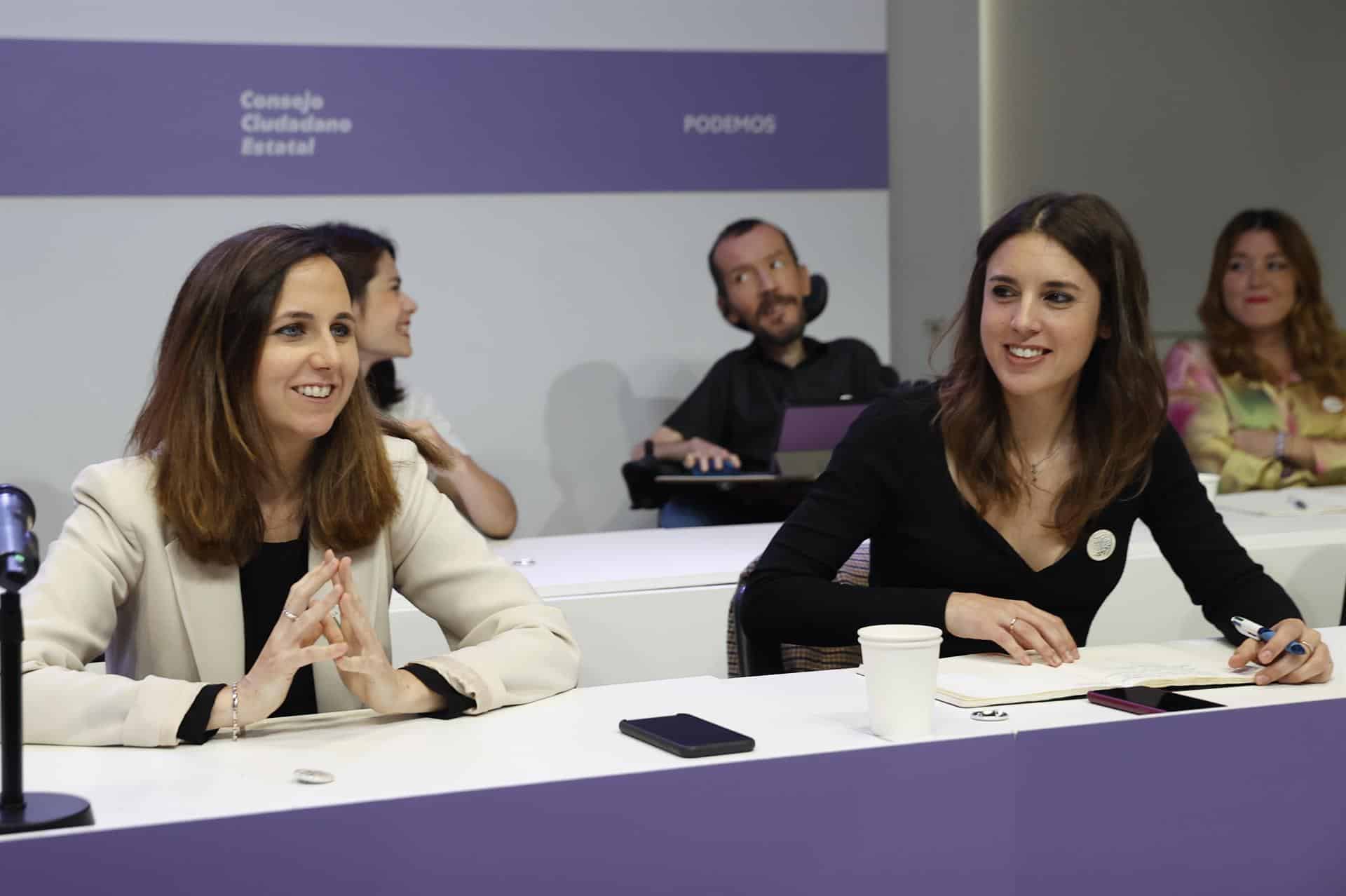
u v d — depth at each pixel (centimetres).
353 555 163
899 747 122
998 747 125
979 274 180
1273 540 270
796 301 428
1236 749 133
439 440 329
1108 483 178
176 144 379
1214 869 133
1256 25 529
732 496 393
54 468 376
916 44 489
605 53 412
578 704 149
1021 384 173
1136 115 518
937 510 183
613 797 114
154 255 380
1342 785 137
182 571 155
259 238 155
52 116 369
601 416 422
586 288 417
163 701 133
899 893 122
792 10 429
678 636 247
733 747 123
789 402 340
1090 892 128
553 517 421
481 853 111
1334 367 393
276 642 136
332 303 155
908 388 195
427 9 396
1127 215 518
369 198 396
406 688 141
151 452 157
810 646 184
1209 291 401
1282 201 536
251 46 383
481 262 407
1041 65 505
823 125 435
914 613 169
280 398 152
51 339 374
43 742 134
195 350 153
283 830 106
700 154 424
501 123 405
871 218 441
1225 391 393
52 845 102
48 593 148
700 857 116
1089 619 188
